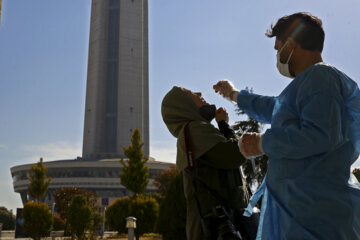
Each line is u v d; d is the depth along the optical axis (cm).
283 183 126
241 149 138
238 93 188
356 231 117
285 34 148
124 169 2792
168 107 205
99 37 14125
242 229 172
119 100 13300
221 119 204
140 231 2245
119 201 2494
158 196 5712
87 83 14125
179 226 1172
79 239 2636
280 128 127
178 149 192
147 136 13575
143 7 14988
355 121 131
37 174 3195
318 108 119
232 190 175
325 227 115
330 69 129
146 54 14500
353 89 131
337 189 118
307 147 117
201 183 174
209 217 168
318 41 143
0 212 6588
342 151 123
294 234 118
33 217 2559
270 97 170
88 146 13275
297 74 149
